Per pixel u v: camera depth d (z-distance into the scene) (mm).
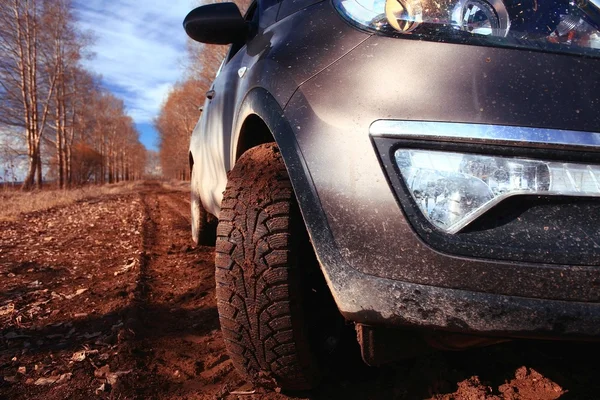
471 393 1769
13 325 2881
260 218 1644
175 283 3771
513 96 1369
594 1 1506
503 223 1348
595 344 2061
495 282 1303
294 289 1597
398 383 1892
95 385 2088
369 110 1451
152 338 2605
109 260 4805
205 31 2377
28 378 2184
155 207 12750
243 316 1647
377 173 1408
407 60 1461
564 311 1274
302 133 1554
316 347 1738
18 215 10141
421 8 1506
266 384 1803
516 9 1491
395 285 1377
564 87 1379
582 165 1333
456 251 1331
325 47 1649
